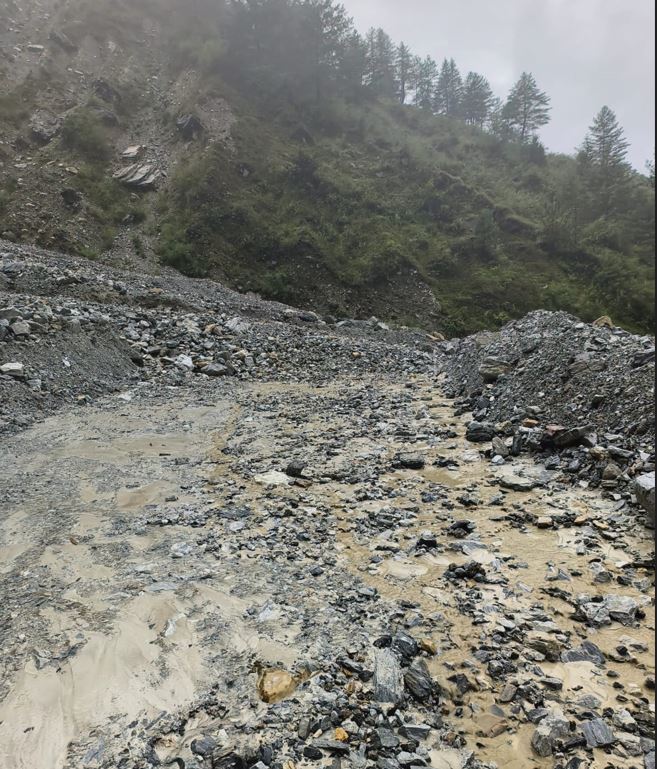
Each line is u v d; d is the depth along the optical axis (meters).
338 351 22.88
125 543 6.69
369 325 32.53
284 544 6.79
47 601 5.37
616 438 9.20
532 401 12.10
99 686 4.25
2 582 5.72
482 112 97.12
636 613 5.27
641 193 70.81
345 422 13.20
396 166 65.44
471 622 5.17
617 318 52.72
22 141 49.72
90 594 5.52
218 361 19.45
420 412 13.98
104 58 65.31
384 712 3.98
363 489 8.76
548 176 75.94
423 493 8.62
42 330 15.95
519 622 5.15
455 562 6.38
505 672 4.46
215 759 3.52
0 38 60.66
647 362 10.45
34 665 4.46
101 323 18.45
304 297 44.72
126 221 46.41
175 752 3.63
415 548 6.73
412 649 4.71
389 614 5.29
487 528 7.30
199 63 67.75
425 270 51.47
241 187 52.50
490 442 11.20
